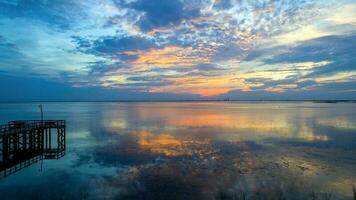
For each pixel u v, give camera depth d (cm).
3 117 8812
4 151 2389
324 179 2312
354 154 3200
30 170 2661
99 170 2642
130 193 2056
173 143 3969
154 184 2230
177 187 2155
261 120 7506
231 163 2819
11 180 2372
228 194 2014
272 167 2670
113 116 9550
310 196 1973
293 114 10019
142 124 6644
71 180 2369
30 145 2905
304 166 2702
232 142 4025
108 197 1994
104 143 4022
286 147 3638
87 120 7850
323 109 14612
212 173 2489
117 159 3048
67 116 9594
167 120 7725
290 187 2138
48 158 2812
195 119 8000
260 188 2122
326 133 4875
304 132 5031
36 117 8881
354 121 7019
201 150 3466
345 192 2044
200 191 2073
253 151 3394
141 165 2788
